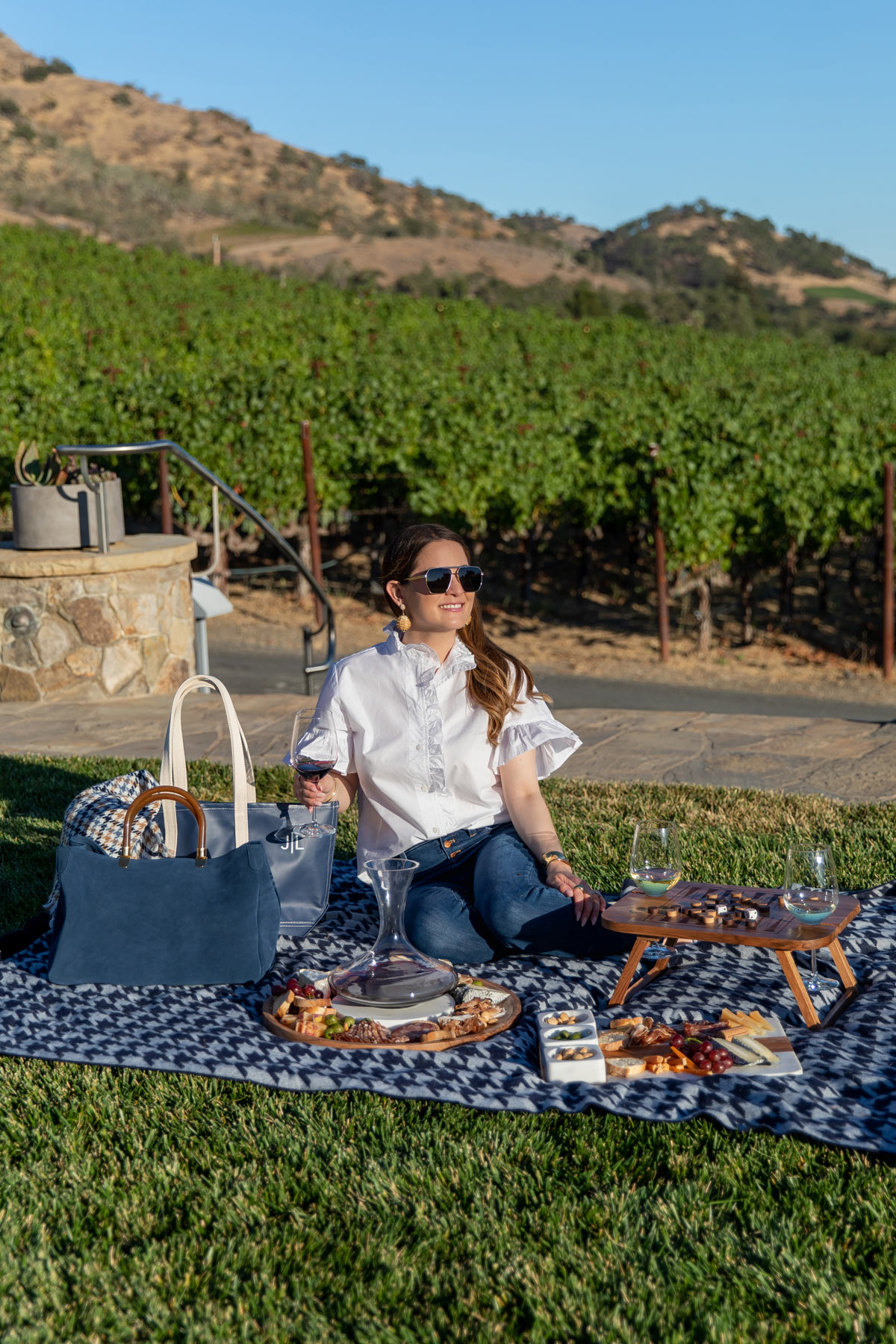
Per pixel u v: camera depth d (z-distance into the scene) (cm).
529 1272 215
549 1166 249
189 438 1245
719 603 1394
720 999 316
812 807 518
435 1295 211
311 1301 209
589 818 504
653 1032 288
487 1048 291
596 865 441
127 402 1295
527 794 350
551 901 332
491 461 1244
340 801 365
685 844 466
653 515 1180
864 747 647
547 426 1309
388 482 1321
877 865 437
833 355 2967
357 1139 260
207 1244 225
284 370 1343
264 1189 242
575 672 1092
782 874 425
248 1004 320
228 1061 286
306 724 362
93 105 13512
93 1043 296
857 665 1116
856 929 362
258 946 324
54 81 14012
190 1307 209
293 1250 223
